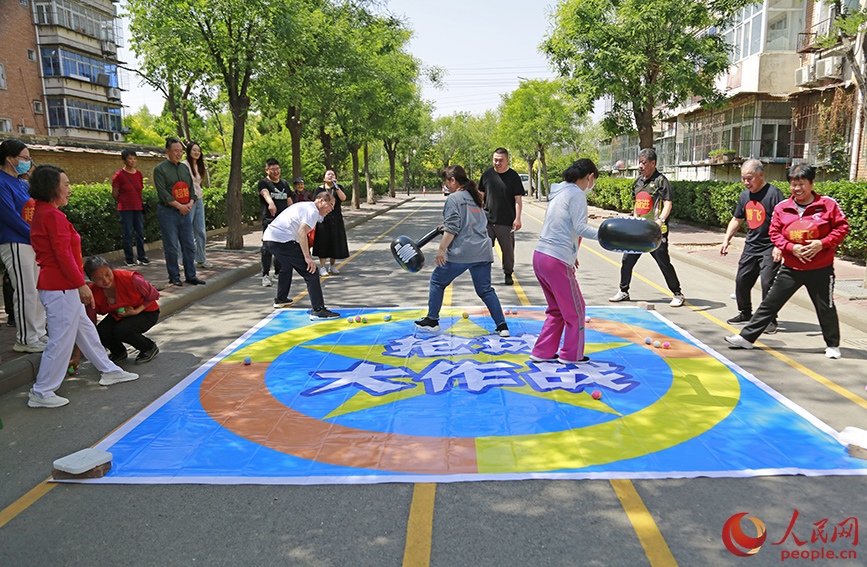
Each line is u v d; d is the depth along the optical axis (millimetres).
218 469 3562
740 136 24531
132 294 5543
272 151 29047
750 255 6449
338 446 3840
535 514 3061
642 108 20734
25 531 2998
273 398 4691
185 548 2840
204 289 8859
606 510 3088
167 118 27938
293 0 13977
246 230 19641
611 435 3939
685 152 31406
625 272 8039
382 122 30016
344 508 3146
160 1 12875
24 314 5516
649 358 5605
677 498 3186
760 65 22516
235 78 13461
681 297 7828
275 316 7484
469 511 3098
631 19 18750
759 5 22547
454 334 6469
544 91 41219
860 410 4379
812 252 5258
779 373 5195
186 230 8906
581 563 2678
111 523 3049
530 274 10367
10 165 5473
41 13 36969
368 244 15836
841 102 19422
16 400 4793
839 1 15086
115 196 10938
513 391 4770
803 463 3535
